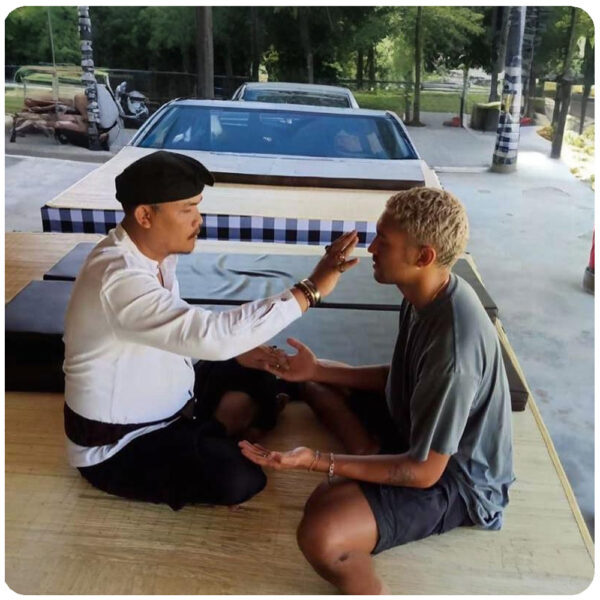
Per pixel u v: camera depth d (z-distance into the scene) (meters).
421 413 1.46
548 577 1.61
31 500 1.80
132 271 1.51
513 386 2.22
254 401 1.98
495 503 1.69
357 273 2.96
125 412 1.67
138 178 1.48
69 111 8.23
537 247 5.55
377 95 9.47
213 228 3.58
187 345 1.47
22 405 2.20
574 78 8.60
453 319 1.45
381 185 4.10
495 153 7.58
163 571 1.60
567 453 3.19
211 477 1.67
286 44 9.24
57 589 1.54
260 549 1.68
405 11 8.93
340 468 1.50
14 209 6.06
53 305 2.39
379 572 1.61
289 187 4.09
